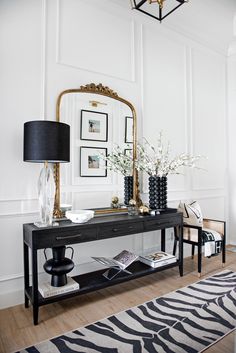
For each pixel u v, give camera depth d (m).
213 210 3.96
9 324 1.90
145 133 3.13
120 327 1.85
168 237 3.34
